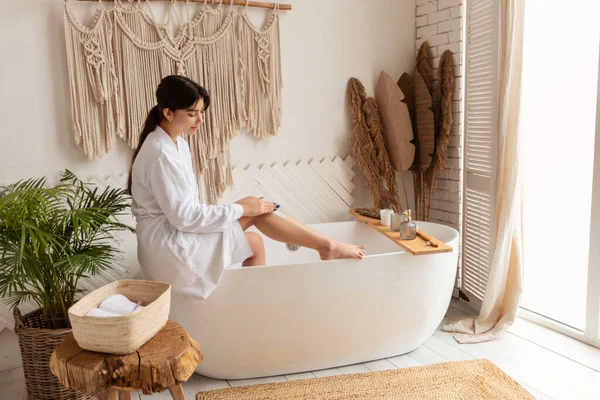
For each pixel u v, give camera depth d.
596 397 2.12
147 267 2.20
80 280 2.84
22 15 2.64
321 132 3.33
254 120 3.11
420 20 3.44
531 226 3.22
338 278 2.28
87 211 2.06
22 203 1.89
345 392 2.21
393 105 3.32
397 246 3.00
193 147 2.98
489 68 2.82
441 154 3.21
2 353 2.72
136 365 1.49
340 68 3.33
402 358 2.51
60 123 2.76
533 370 2.35
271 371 2.39
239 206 2.24
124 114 2.84
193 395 2.25
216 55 2.97
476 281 3.06
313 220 3.34
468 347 2.61
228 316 2.23
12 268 1.99
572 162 3.12
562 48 3.02
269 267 2.21
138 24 2.80
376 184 3.35
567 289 3.17
